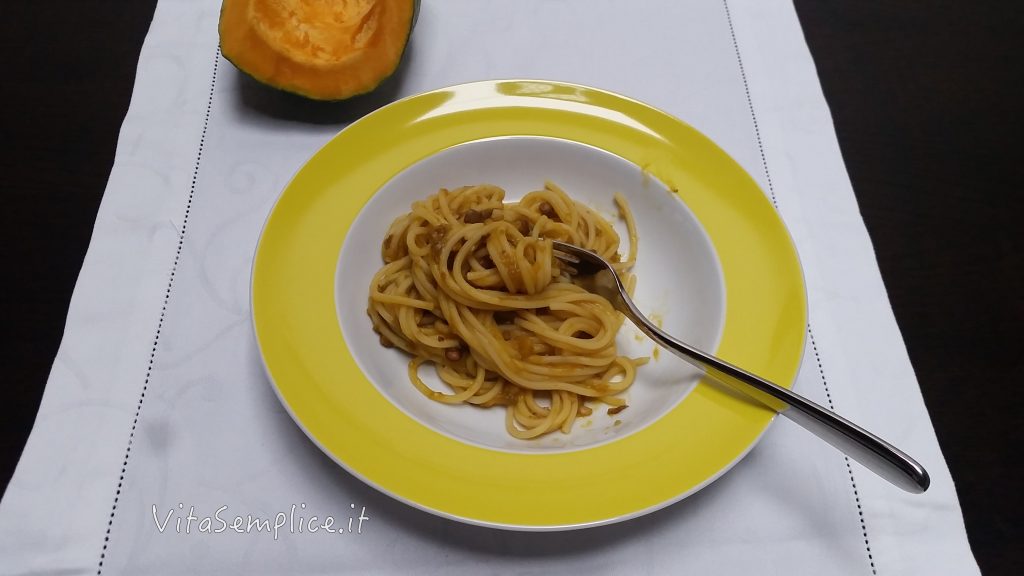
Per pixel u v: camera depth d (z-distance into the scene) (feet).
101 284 1.15
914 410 1.11
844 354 1.16
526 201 1.26
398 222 1.20
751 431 0.93
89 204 1.28
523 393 1.12
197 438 1.03
